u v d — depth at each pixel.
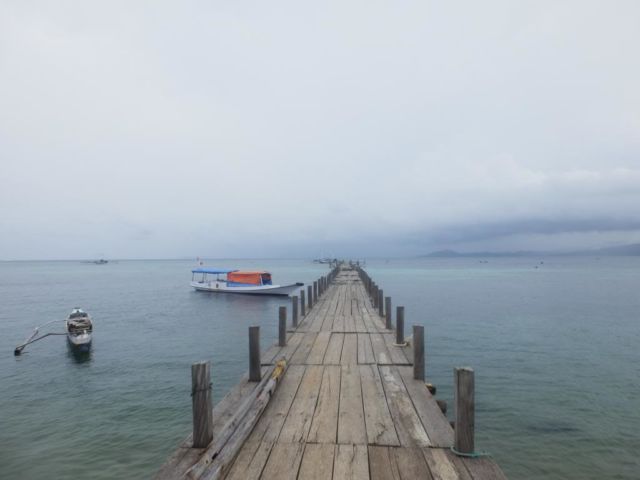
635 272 92.38
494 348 18.31
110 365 16.58
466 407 4.10
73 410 11.67
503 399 12.08
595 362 16.03
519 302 34.88
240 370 15.46
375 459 4.01
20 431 10.27
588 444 9.44
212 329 24.33
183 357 17.66
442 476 3.69
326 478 3.68
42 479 8.12
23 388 13.76
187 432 10.14
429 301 35.72
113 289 56.03
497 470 3.78
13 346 20.56
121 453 9.12
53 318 29.73
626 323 24.58
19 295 47.47
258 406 4.90
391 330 10.95
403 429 4.71
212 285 45.44
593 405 11.66
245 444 4.33
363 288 24.31
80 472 8.36
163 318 28.73
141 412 11.45
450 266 143.25
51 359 17.77
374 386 6.29
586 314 28.12
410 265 157.38
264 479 3.65
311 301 16.28
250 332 6.40
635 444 9.44
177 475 3.61
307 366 7.45
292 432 4.63
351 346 9.05
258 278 42.75
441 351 17.80
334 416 5.10
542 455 8.95
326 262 161.00
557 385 13.32
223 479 3.64
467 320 25.72
